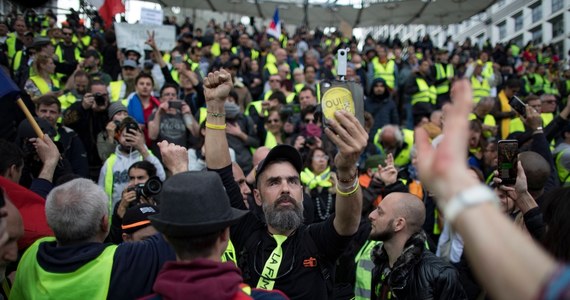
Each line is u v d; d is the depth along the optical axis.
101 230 2.26
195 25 21.95
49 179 3.11
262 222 2.84
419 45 19.00
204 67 10.72
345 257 3.60
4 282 2.52
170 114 5.67
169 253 2.12
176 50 10.64
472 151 5.81
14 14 12.87
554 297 0.72
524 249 0.80
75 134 5.11
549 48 17.89
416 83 9.59
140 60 8.75
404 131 6.69
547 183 4.42
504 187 2.55
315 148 5.06
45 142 3.19
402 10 18.66
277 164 2.73
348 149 2.12
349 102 2.15
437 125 6.74
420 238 2.86
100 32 13.54
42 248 2.14
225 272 1.63
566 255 1.73
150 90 6.20
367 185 4.87
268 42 14.19
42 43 8.56
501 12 26.33
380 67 11.03
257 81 9.90
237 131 5.98
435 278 2.69
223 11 18.91
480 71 10.84
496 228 0.82
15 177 3.05
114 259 2.08
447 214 0.86
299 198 2.71
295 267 2.54
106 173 4.71
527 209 2.51
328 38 18.59
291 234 2.68
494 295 0.81
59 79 8.78
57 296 2.00
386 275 2.96
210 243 1.70
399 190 4.16
